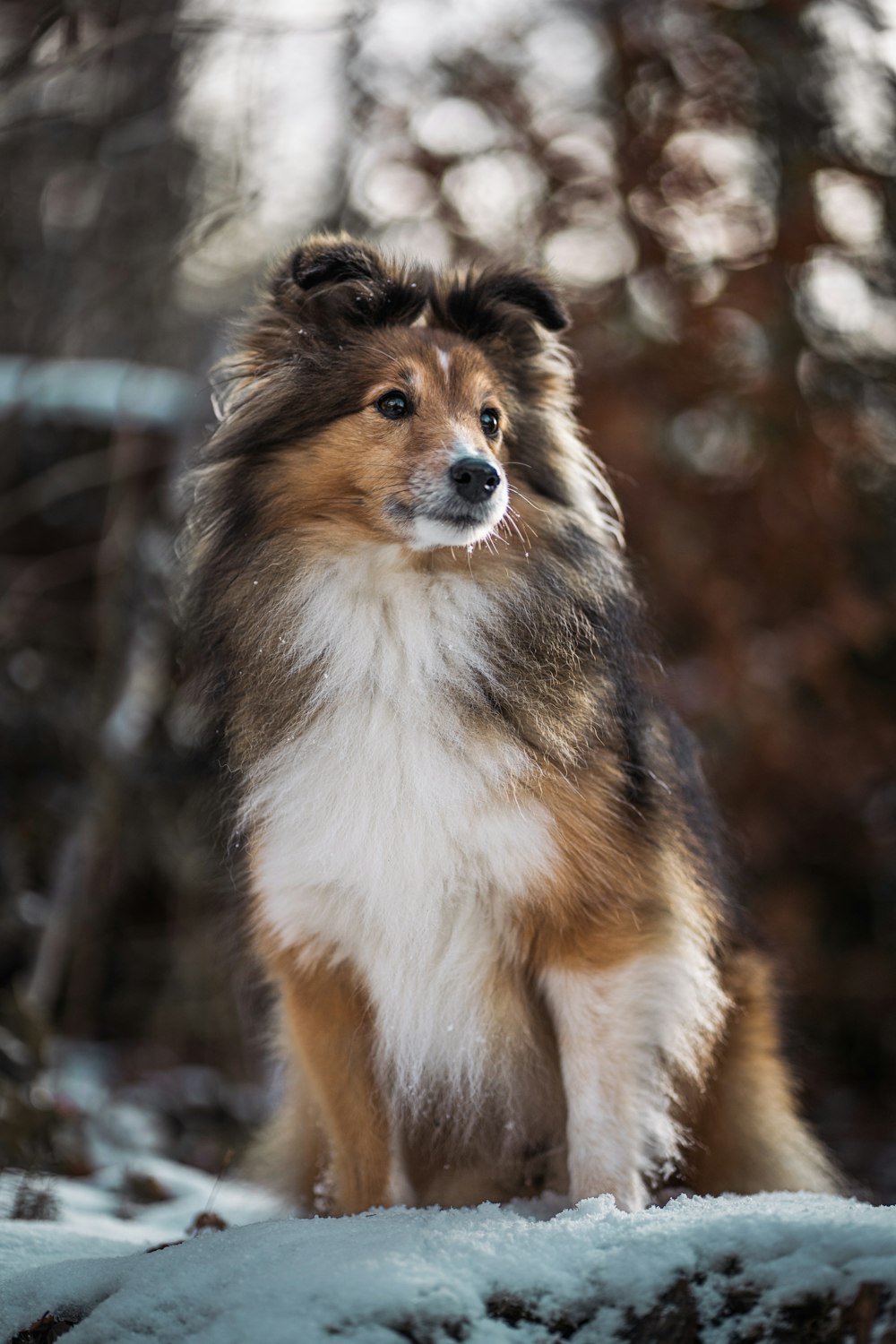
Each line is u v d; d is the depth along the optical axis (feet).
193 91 24.84
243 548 14.93
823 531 30.50
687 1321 9.50
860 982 31.14
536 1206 13.69
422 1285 9.57
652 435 29.86
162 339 29.89
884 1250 9.37
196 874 26.66
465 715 13.30
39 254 28.19
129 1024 28.63
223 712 15.08
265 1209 16.21
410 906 13.16
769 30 28.94
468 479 13.75
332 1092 14.01
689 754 16.66
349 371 14.74
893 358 32.24
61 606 28.45
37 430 27.96
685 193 29.60
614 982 13.29
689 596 29.71
